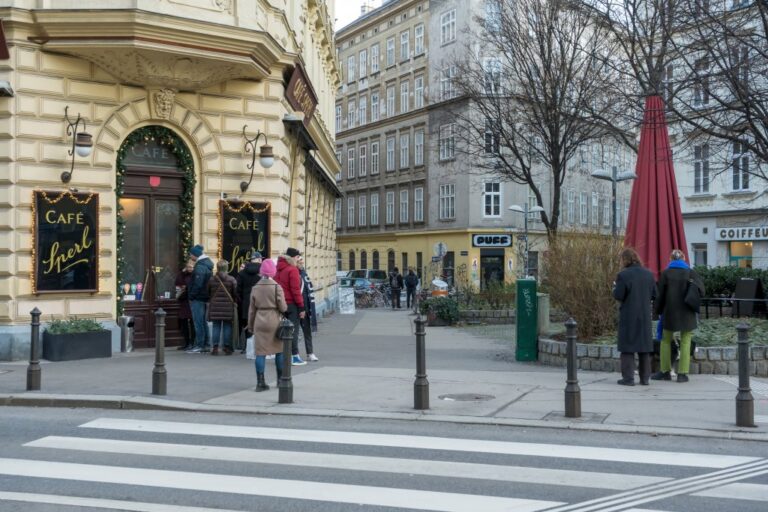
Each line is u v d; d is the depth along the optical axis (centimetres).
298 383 1153
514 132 2772
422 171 5328
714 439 823
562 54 2488
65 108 1432
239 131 1616
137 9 1386
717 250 3928
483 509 588
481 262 4731
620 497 618
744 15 1650
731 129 1573
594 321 1417
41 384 1127
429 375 1223
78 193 1438
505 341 1823
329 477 682
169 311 1592
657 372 1184
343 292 3253
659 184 1327
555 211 2586
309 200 2502
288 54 1669
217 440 828
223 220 1587
